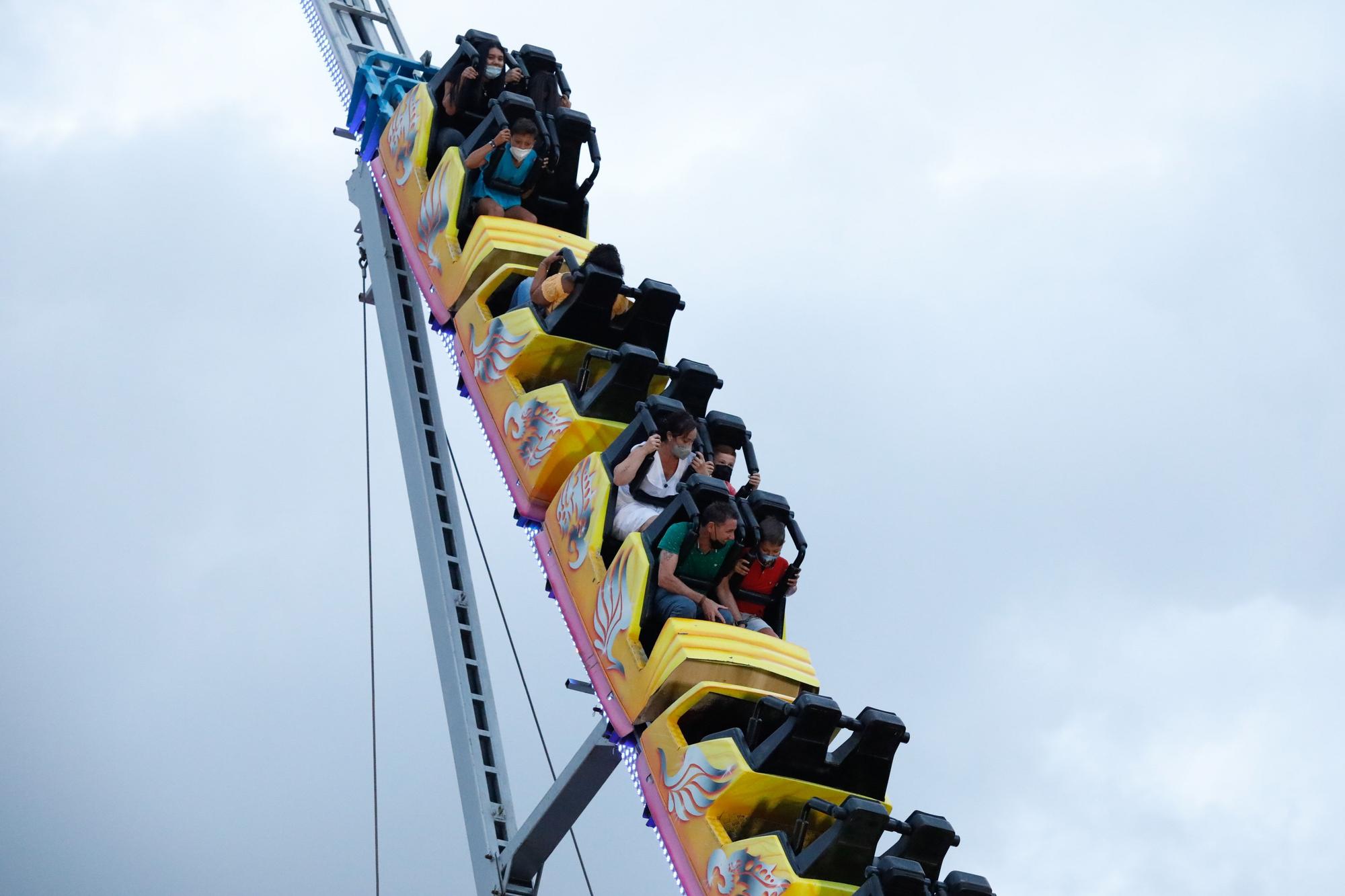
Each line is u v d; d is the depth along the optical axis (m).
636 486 15.26
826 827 13.54
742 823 13.48
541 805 16.14
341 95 22.36
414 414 19.34
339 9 23.44
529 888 16.73
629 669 14.38
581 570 15.38
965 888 12.45
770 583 15.06
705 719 14.12
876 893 12.19
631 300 17.27
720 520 14.35
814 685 14.34
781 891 12.62
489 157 18.67
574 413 15.99
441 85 19.75
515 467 16.73
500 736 17.52
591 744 15.26
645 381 15.98
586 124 19.30
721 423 15.62
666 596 14.44
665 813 13.89
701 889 13.33
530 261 17.97
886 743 13.48
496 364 17.25
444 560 18.42
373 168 21.17
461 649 17.88
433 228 19.02
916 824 12.84
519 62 19.95
